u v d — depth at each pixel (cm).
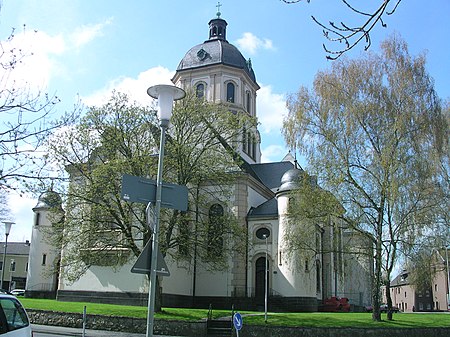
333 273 5084
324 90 3094
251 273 4184
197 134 3412
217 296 4112
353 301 5900
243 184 4325
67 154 3119
